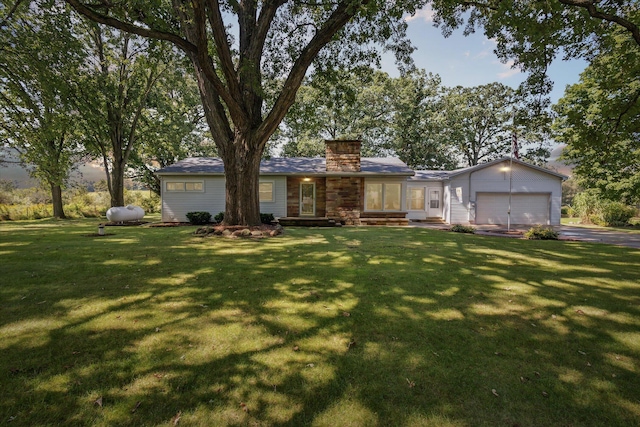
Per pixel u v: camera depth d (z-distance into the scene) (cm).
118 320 342
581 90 1666
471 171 1777
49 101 1052
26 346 280
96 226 1437
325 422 192
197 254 720
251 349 280
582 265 644
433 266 620
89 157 2166
